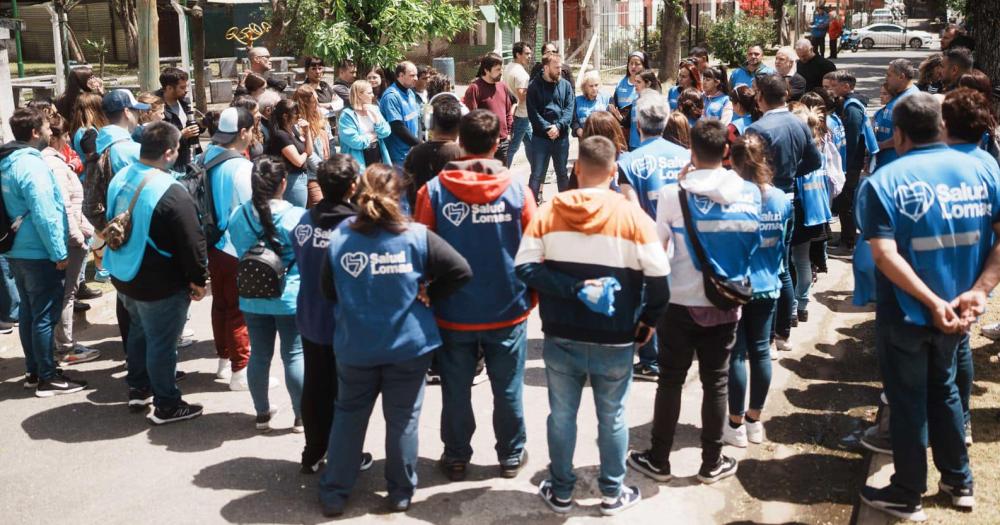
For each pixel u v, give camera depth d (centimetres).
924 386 390
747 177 454
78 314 709
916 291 371
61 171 602
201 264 491
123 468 468
